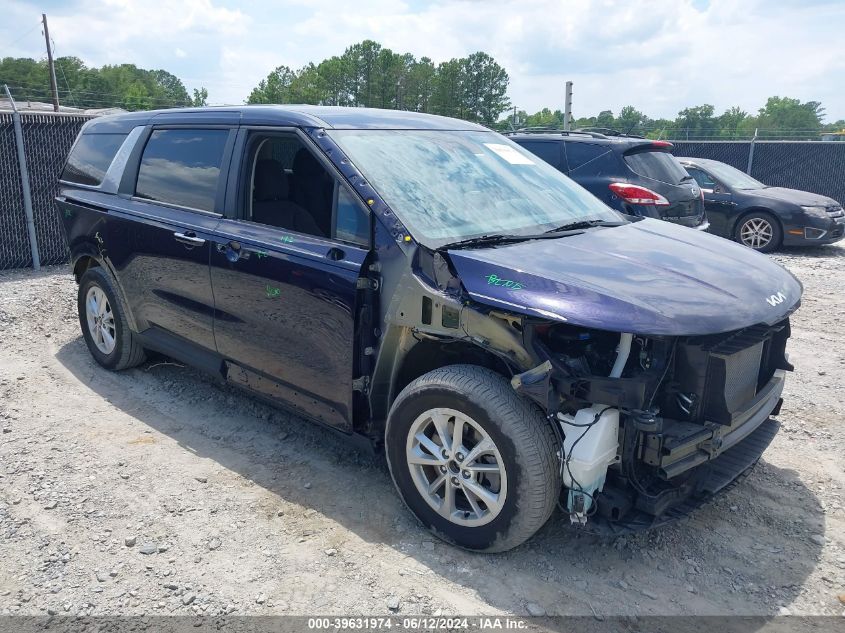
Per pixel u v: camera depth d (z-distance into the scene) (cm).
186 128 459
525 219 381
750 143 1655
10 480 385
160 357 577
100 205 505
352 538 337
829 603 296
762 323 299
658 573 315
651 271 320
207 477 393
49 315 698
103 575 307
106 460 410
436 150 404
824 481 396
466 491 318
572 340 310
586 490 292
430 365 359
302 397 384
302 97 10994
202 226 423
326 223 378
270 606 289
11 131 906
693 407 308
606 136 931
